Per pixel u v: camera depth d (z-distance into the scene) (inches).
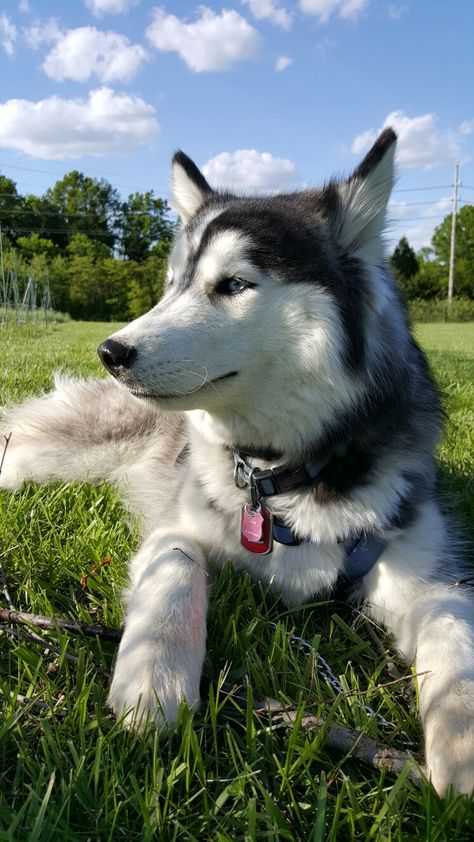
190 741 14.2
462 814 13.0
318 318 21.1
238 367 21.7
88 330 207.8
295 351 21.3
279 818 12.9
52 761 14.4
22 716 15.8
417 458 22.8
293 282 21.3
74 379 42.1
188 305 22.0
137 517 29.0
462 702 15.2
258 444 22.7
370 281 23.0
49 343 123.0
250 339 21.5
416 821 13.6
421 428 23.6
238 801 13.8
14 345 112.7
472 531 27.8
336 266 22.1
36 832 11.9
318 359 21.0
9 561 24.2
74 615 21.3
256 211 23.1
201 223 24.1
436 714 15.2
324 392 21.1
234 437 22.9
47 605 20.9
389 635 21.3
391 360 22.9
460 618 18.5
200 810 13.7
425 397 24.6
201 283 22.4
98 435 36.7
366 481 21.3
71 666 18.2
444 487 32.8
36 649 18.8
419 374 24.6
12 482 34.8
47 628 19.4
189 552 20.8
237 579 22.9
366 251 23.3
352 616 22.4
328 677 18.3
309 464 21.5
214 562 23.4
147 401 21.6
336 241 22.8
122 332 21.5
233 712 16.6
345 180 23.4
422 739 16.2
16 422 39.1
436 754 14.5
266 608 21.8
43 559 24.5
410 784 14.0
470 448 41.6
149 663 15.9
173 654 16.3
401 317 24.5
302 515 21.3
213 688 17.3
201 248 22.8
